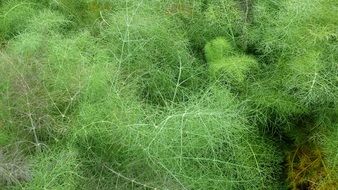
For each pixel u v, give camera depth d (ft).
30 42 7.93
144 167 6.84
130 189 6.71
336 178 7.18
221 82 7.93
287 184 7.61
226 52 8.29
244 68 7.69
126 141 6.96
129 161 6.90
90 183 6.75
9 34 9.21
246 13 8.68
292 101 7.64
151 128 6.89
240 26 8.73
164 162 6.76
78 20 9.34
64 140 7.19
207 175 6.95
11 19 9.05
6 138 7.09
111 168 6.88
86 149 7.09
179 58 7.73
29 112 6.86
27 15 9.17
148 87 8.16
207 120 6.84
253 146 7.59
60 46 7.87
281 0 8.61
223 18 8.61
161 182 6.68
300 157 7.63
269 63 8.34
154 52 8.46
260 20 8.45
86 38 8.24
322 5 7.82
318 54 7.39
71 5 9.45
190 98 7.61
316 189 7.18
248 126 7.43
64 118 7.36
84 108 7.04
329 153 7.25
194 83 8.18
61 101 7.36
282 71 7.91
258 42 8.46
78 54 7.78
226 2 8.73
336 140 7.30
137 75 7.93
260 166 7.42
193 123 6.75
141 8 8.52
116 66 8.14
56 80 7.43
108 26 8.84
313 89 7.16
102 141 7.00
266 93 7.78
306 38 7.66
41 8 9.68
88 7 9.30
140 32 8.29
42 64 7.78
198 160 6.95
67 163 6.53
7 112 7.20
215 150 7.43
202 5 9.28
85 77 7.39
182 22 8.91
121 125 6.81
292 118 7.92
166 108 7.33
